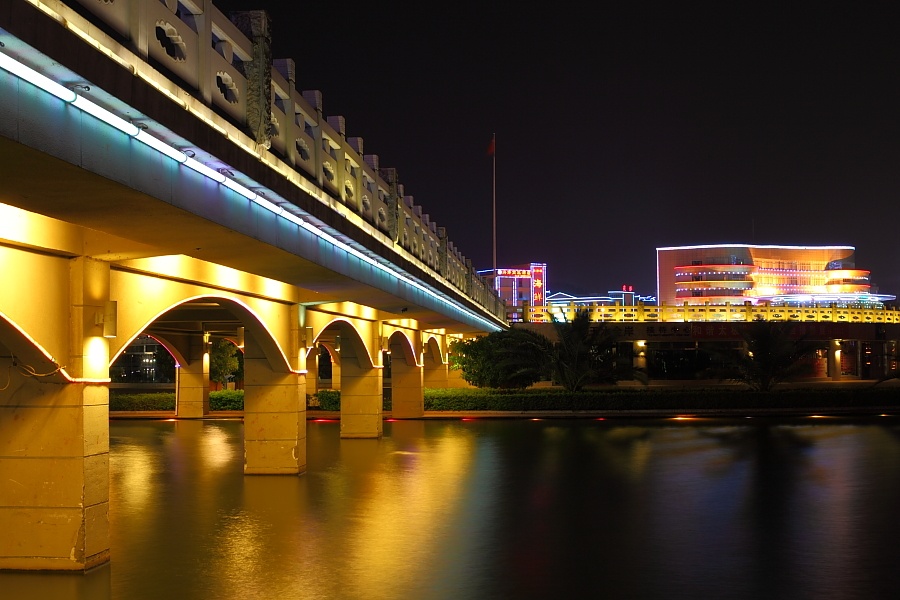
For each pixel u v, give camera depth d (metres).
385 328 39.84
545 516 19.08
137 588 13.33
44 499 14.18
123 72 8.83
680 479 24.48
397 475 25.33
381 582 13.72
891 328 70.75
